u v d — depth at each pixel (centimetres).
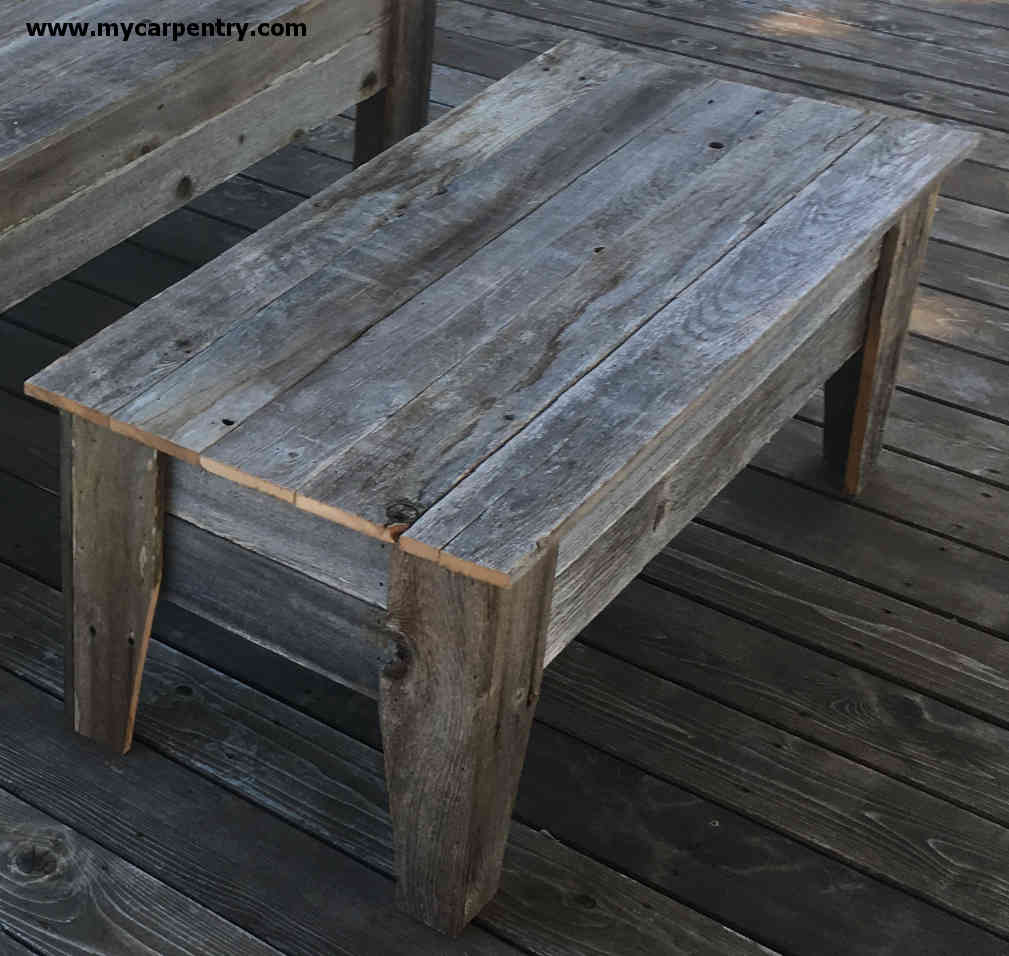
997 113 379
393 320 181
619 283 190
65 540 187
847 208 209
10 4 257
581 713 212
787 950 182
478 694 159
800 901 188
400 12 294
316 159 345
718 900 188
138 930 180
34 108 227
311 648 176
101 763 200
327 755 204
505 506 154
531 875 189
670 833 196
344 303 183
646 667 221
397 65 301
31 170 223
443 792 169
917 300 308
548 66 244
